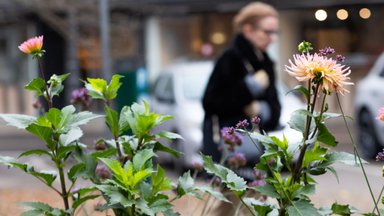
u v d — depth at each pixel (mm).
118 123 2992
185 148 12180
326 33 25156
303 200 2625
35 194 8477
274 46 24547
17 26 26453
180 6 25281
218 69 5340
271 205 2771
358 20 25031
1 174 12094
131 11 23219
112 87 3088
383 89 13602
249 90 5273
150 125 2932
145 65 24344
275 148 2713
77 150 2941
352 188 10391
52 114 2828
